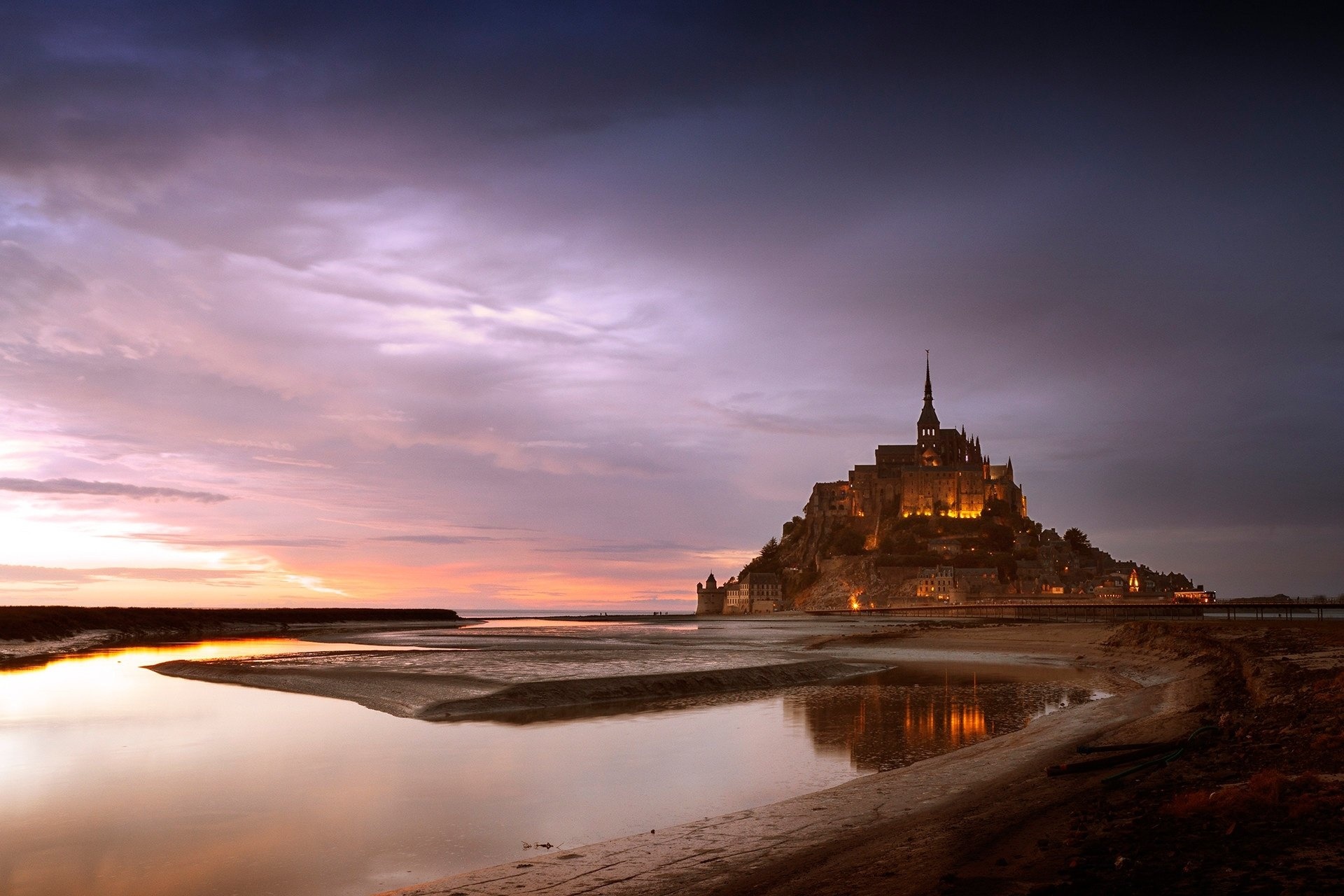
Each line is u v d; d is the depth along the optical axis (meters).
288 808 24.00
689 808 23.66
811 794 23.22
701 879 15.80
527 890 15.82
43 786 26.52
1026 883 13.37
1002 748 28.62
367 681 52.56
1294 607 144.12
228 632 153.75
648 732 36.72
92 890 17.84
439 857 19.73
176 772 28.52
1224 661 51.34
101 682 55.91
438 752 31.92
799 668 60.66
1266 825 15.13
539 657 76.12
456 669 60.47
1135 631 84.81
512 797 25.16
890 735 35.59
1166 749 23.61
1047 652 84.62
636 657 76.25
